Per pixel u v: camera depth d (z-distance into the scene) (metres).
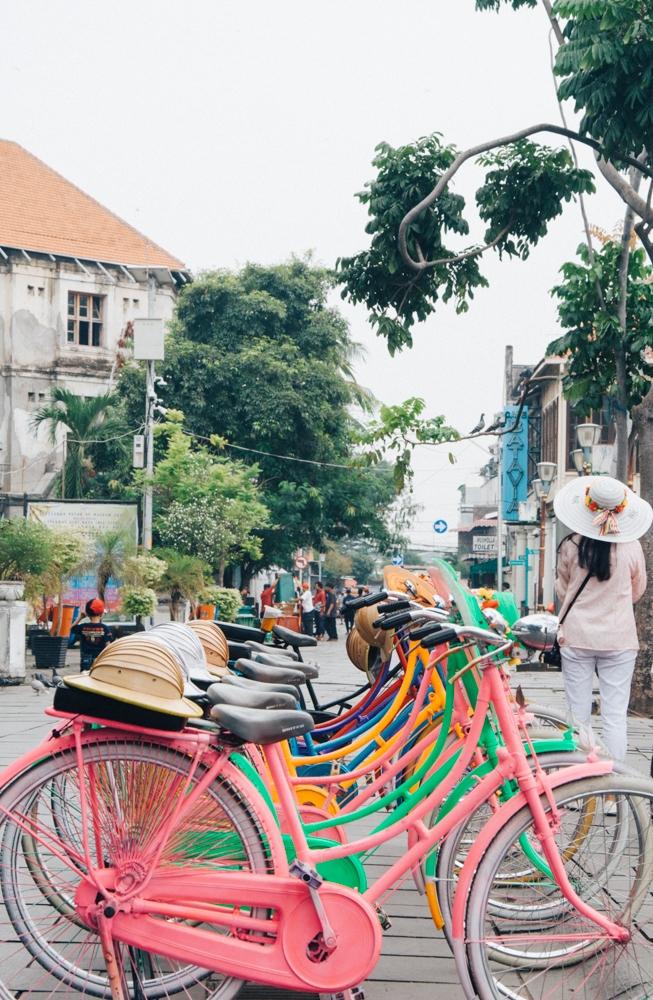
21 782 3.23
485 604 3.87
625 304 12.11
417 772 3.79
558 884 3.29
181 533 26.45
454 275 11.46
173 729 3.18
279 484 34.66
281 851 3.18
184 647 3.98
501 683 3.42
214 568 28.14
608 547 5.85
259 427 33.59
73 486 32.50
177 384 34.09
